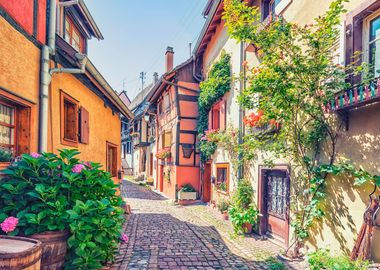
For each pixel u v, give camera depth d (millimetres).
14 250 2537
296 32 4625
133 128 29047
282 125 5551
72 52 5277
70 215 3375
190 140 13500
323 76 4387
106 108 8492
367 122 3820
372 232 3645
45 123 4309
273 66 4484
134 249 5488
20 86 3785
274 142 5820
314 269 3910
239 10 4703
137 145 24781
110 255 4453
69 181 3676
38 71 4293
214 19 10430
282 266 4598
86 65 5055
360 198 3918
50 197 3463
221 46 10469
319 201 4715
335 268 3588
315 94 4562
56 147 4863
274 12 6809
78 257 3473
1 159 3527
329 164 4551
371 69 3904
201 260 4953
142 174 24438
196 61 13375
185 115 13531
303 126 5168
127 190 17031
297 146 5207
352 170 3955
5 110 3838
